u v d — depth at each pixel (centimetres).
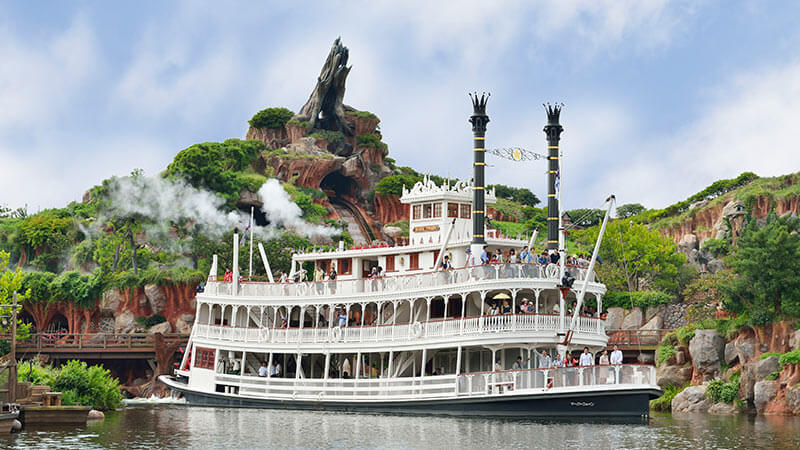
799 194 11275
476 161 6312
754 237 7150
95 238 13500
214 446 4231
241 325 7012
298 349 6456
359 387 6134
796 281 6744
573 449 4069
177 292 11906
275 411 6244
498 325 5556
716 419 5894
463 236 6612
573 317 5619
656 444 4275
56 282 12081
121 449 4034
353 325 6400
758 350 6831
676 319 9256
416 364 6216
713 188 13925
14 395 4556
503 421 5281
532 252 6072
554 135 6806
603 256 11044
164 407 6712
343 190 17962
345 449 4128
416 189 6712
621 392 5222
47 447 3981
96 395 6191
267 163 16600
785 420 5741
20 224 14362
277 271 11531
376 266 6844
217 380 6825
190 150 14450
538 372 5362
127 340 10050
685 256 11288
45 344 10006
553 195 6794
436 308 6266
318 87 18275
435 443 4294
